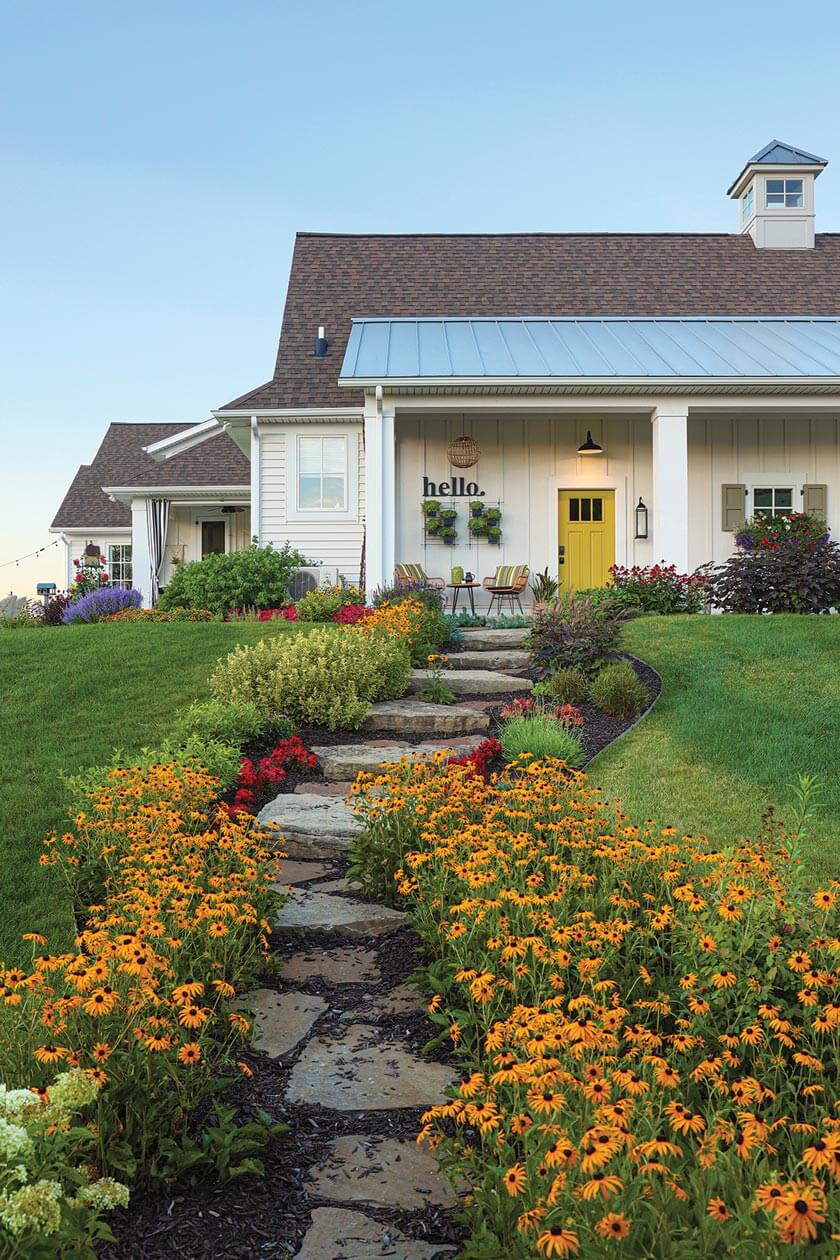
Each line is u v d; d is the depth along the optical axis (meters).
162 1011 3.51
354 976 4.71
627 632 11.87
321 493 18.16
